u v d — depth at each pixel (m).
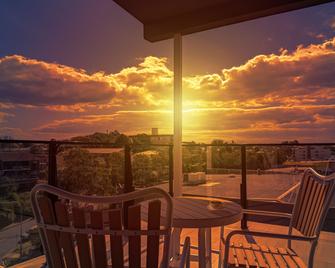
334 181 1.71
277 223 4.05
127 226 0.99
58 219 1.05
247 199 4.05
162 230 1.01
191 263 2.86
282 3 2.84
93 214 1.00
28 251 2.64
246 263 1.79
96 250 1.02
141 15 3.39
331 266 2.77
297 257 1.90
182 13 3.34
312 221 1.87
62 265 1.11
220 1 3.09
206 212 1.87
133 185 3.94
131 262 1.02
